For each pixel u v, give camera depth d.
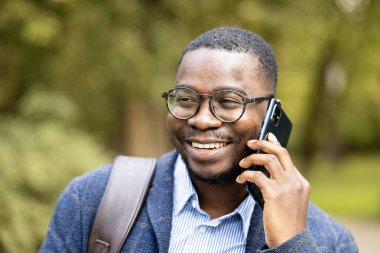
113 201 2.29
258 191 2.13
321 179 27.67
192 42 2.26
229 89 2.07
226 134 2.10
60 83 10.69
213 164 2.12
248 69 2.12
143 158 2.47
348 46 13.40
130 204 2.28
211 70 2.09
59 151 6.30
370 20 12.03
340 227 2.37
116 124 12.81
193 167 2.15
